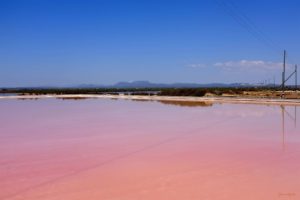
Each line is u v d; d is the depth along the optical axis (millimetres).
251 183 7613
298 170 8680
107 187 7398
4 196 6918
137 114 23625
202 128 16406
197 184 7543
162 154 10570
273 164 9297
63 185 7559
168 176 8172
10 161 9797
